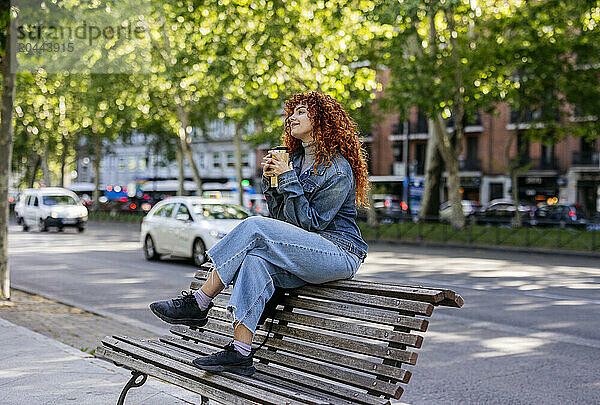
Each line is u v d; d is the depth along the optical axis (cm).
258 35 2194
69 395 464
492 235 2292
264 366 347
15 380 504
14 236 2692
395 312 299
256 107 2630
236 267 333
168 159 4391
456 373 591
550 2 2209
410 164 4831
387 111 2448
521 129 4662
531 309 930
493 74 2359
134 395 466
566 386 551
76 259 1712
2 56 954
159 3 2609
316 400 279
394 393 283
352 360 307
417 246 2412
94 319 844
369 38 2183
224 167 6344
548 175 4628
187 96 3020
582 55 2414
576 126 2872
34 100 3247
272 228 333
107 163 7544
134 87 3181
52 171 6469
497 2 2262
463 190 5038
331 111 357
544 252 2053
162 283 1230
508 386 550
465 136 4994
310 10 2128
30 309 909
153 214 1697
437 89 2153
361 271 1441
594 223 2328
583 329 788
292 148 377
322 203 345
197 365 326
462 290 1130
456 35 2227
